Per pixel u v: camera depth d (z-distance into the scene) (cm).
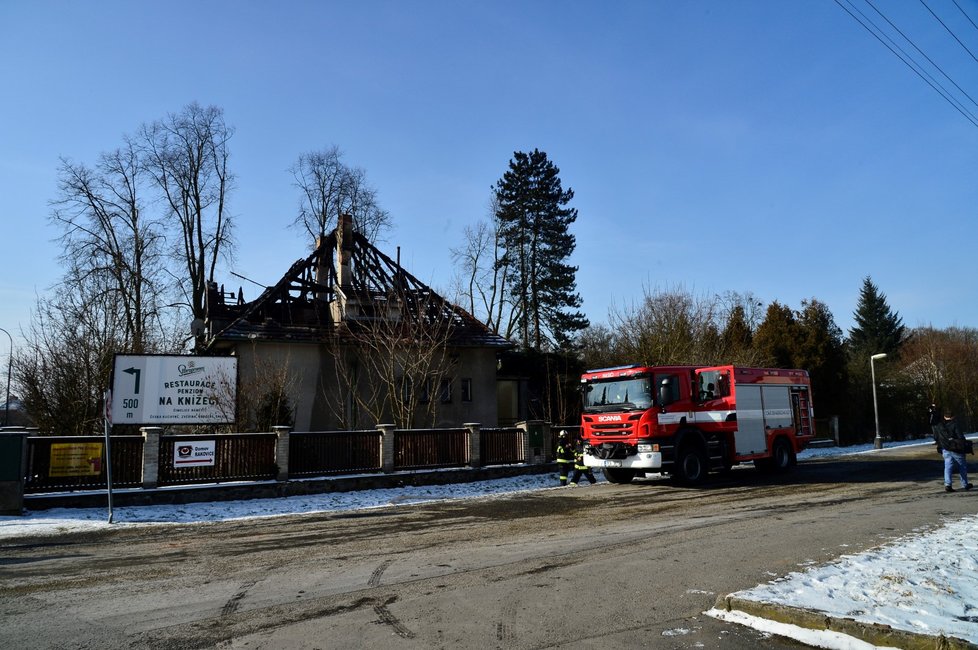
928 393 4441
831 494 1503
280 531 1147
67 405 2361
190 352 3075
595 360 3584
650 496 1538
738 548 909
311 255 2931
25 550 994
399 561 878
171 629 594
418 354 2414
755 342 3903
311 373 2538
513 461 2080
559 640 546
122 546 1020
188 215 3622
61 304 2627
